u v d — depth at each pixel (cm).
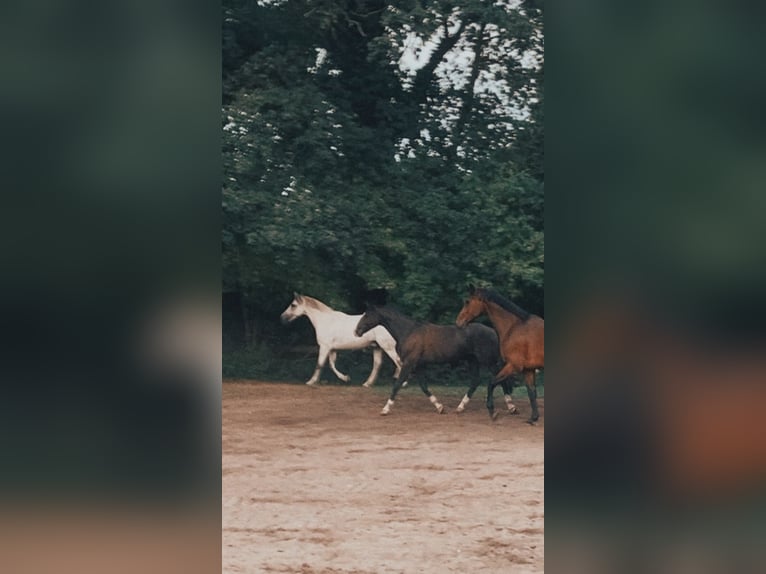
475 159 1773
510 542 830
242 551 804
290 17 1712
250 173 1639
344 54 1775
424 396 1616
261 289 1769
